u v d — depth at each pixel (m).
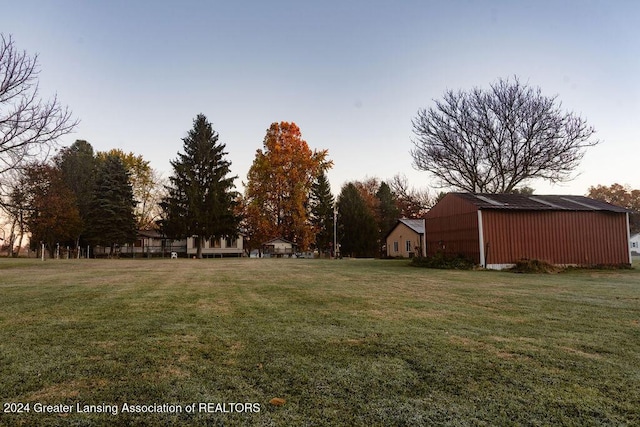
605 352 3.96
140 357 3.76
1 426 2.40
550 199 21.34
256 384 3.09
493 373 3.34
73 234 36.22
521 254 18.19
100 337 4.50
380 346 4.15
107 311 6.16
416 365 3.54
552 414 2.58
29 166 17.64
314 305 6.80
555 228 18.80
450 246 20.31
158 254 45.75
